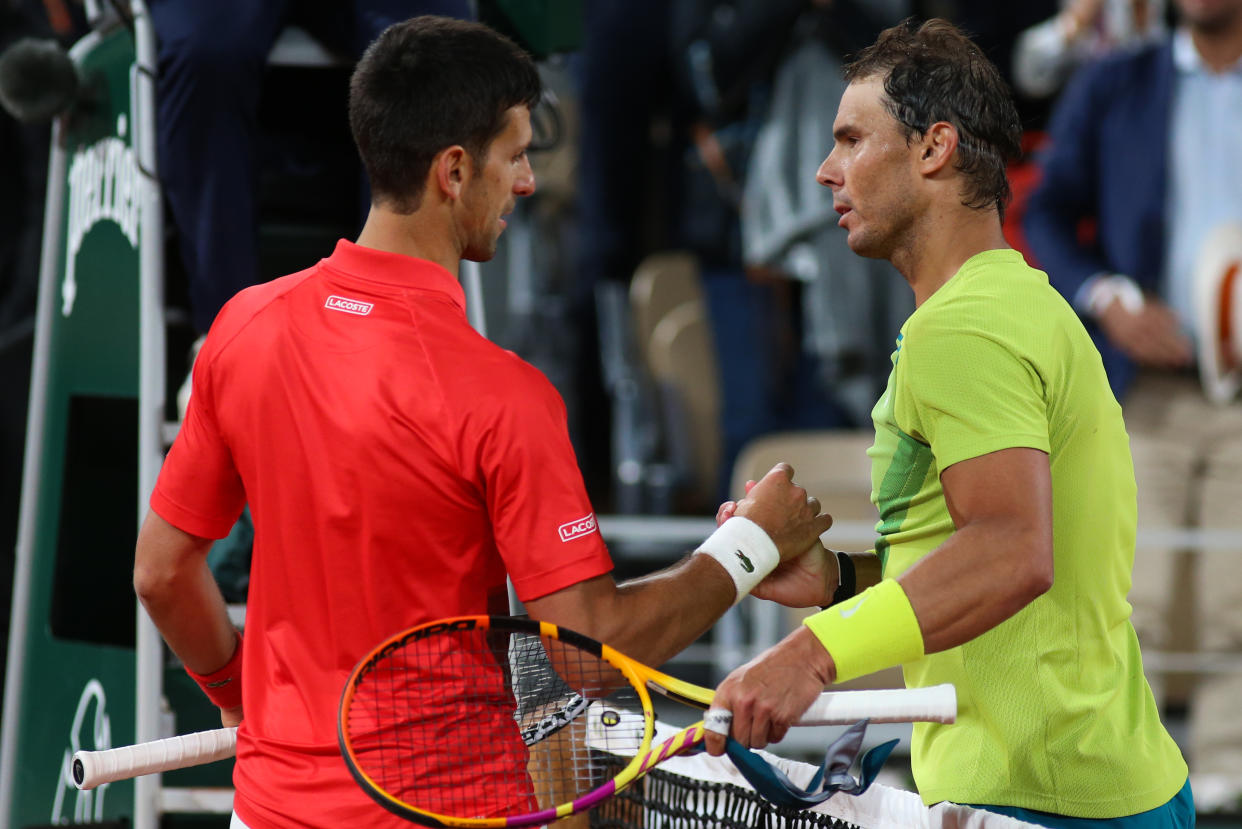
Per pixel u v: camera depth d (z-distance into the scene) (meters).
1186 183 16.88
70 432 11.97
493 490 6.67
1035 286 6.91
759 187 20.73
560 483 6.69
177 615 7.74
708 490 21.52
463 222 7.10
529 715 7.36
